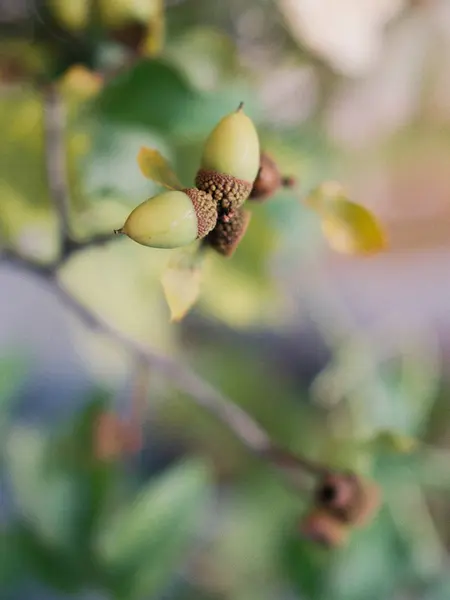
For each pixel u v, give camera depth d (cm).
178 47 39
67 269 40
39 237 38
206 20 40
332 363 50
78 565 40
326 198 28
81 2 29
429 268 66
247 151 25
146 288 43
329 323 50
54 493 41
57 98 31
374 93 46
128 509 40
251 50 42
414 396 46
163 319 45
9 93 37
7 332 53
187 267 26
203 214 24
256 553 49
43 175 39
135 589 40
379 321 58
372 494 33
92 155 37
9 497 41
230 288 43
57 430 42
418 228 65
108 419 39
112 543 40
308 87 44
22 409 49
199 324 56
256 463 49
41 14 29
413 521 42
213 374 54
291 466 34
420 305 65
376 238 28
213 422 52
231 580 49
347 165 50
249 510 49
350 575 41
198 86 34
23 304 55
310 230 42
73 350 53
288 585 45
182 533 40
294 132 43
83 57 30
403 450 37
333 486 33
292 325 59
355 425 46
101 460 40
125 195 37
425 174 60
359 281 66
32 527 41
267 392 54
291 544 43
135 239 24
